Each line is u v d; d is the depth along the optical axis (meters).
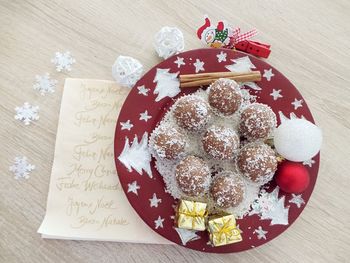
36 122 0.39
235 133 0.37
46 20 0.41
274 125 0.38
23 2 0.41
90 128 0.39
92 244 0.37
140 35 0.41
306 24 0.42
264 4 0.42
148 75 0.38
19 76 0.40
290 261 0.38
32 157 0.38
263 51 0.40
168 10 0.41
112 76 0.40
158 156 0.37
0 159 0.38
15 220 0.37
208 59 0.39
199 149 0.39
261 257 0.38
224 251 0.36
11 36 0.40
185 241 0.36
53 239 0.37
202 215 0.35
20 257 0.36
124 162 0.37
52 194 0.38
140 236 0.37
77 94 0.40
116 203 0.38
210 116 0.38
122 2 0.41
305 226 0.38
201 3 0.42
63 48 0.40
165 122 0.39
